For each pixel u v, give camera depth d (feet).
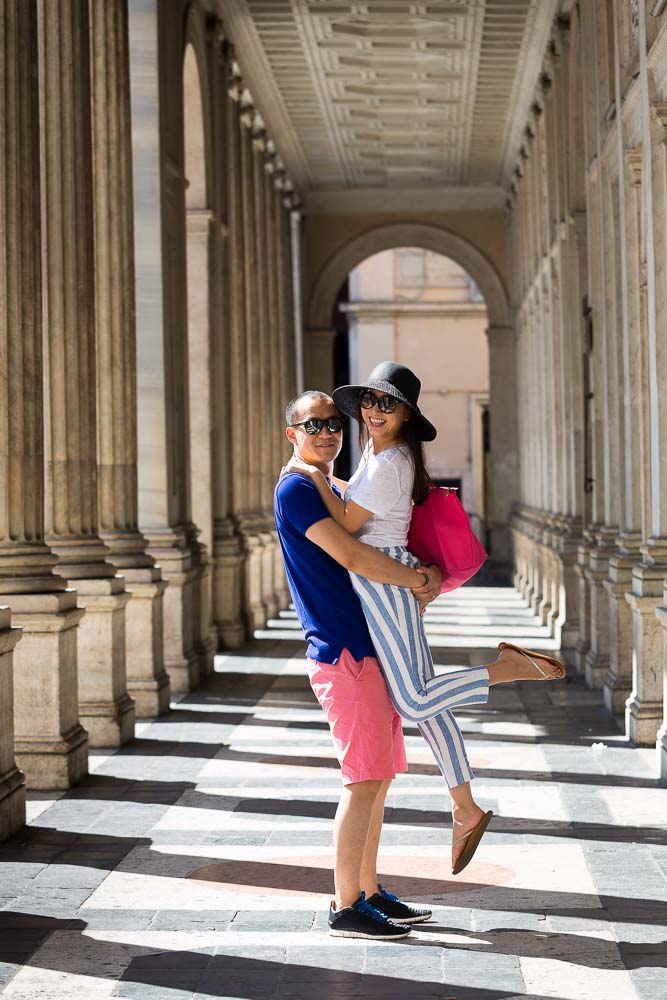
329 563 20.98
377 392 20.97
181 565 50.08
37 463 33.65
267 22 71.61
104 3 43.52
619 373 45.34
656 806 30.09
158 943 20.90
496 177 110.83
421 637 20.88
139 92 50.29
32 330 32.81
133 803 31.32
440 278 159.84
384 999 18.28
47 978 19.39
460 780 21.07
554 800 30.91
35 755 32.96
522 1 68.39
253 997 18.47
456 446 160.35
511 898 22.98
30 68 32.58
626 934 20.92
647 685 37.86
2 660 28.60
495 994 18.39
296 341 111.34
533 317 87.61
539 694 48.32
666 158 35.86
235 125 73.61
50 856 26.45
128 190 44.04
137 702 44.42
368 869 21.76
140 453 50.52
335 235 116.37
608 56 46.70
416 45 75.20
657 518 37.35
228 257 67.92
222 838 27.73
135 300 48.88
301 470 21.20
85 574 38.40
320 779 33.99
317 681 20.88
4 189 31.89
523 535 94.02
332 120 91.71
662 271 36.37
